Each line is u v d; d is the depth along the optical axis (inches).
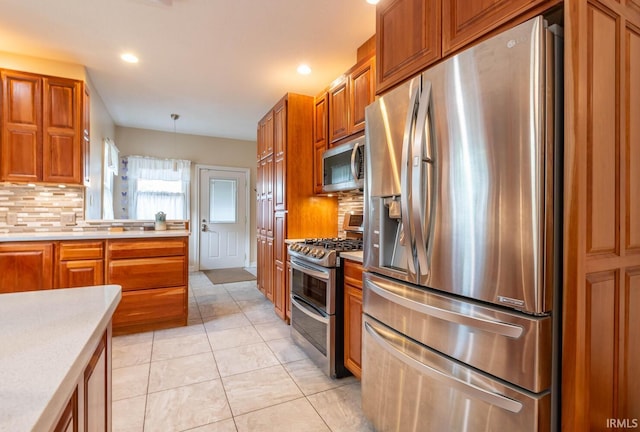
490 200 42.8
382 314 62.2
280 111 134.0
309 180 130.7
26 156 116.8
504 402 40.6
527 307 39.0
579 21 37.8
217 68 129.2
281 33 104.7
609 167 41.6
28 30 103.0
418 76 53.9
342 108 110.5
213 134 237.0
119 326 116.2
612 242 42.0
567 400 38.2
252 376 87.7
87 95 131.4
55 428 21.2
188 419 69.2
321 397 78.1
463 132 46.2
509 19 44.2
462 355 45.9
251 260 257.6
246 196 255.6
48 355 23.6
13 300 37.2
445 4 53.8
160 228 137.7
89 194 140.7
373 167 65.6
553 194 38.6
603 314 40.8
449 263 48.2
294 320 109.7
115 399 76.3
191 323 128.2
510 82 40.6
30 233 118.7
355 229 114.0
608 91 41.4
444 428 48.0
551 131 38.4
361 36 106.2
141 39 108.7
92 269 113.0
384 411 60.7
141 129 220.1
